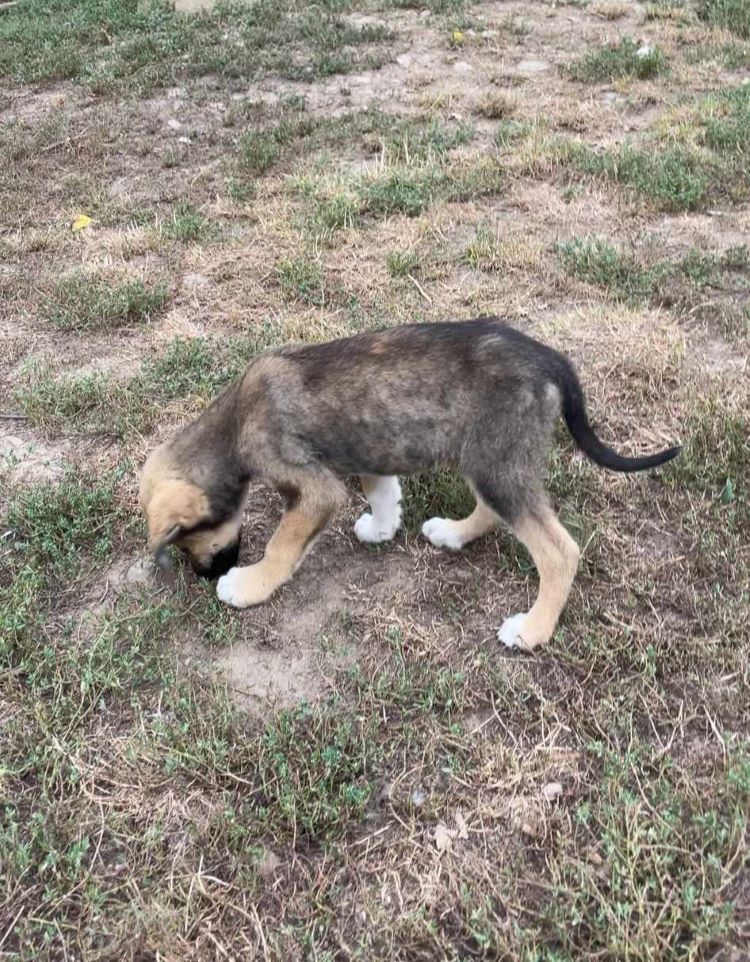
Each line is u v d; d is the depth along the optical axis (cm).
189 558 99
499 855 74
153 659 92
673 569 99
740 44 248
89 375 137
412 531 108
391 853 75
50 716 86
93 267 164
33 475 119
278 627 98
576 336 136
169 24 295
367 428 90
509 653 92
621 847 72
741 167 179
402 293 151
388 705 87
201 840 76
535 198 176
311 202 180
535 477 88
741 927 68
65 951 70
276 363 95
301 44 271
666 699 85
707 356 132
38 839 76
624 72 232
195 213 181
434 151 196
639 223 166
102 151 214
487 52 256
